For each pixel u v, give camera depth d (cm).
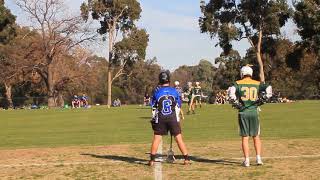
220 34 9362
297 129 2712
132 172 1449
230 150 1870
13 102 10244
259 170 1429
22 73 10206
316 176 1322
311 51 9494
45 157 1788
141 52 11038
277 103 7044
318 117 3694
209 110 5259
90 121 3991
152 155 1555
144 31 11100
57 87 10725
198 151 1856
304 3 8806
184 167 1515
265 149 1858
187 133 2625
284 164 1517
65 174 1441
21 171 1508
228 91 1492
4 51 9975
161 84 1540
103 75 12850
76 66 10938
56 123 3891
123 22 11100
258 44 9594
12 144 2348
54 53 9875
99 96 12519
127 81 13912
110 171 1473
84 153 1872
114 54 10956
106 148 2006
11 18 11112
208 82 19100
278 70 11462
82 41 10112
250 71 1502
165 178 1352
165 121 1530
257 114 1498
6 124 3931
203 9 9631
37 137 2695
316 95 10662
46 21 9794
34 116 5222
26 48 9944
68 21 9875
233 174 1382
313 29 8856
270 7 9256
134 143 2200
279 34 9600
